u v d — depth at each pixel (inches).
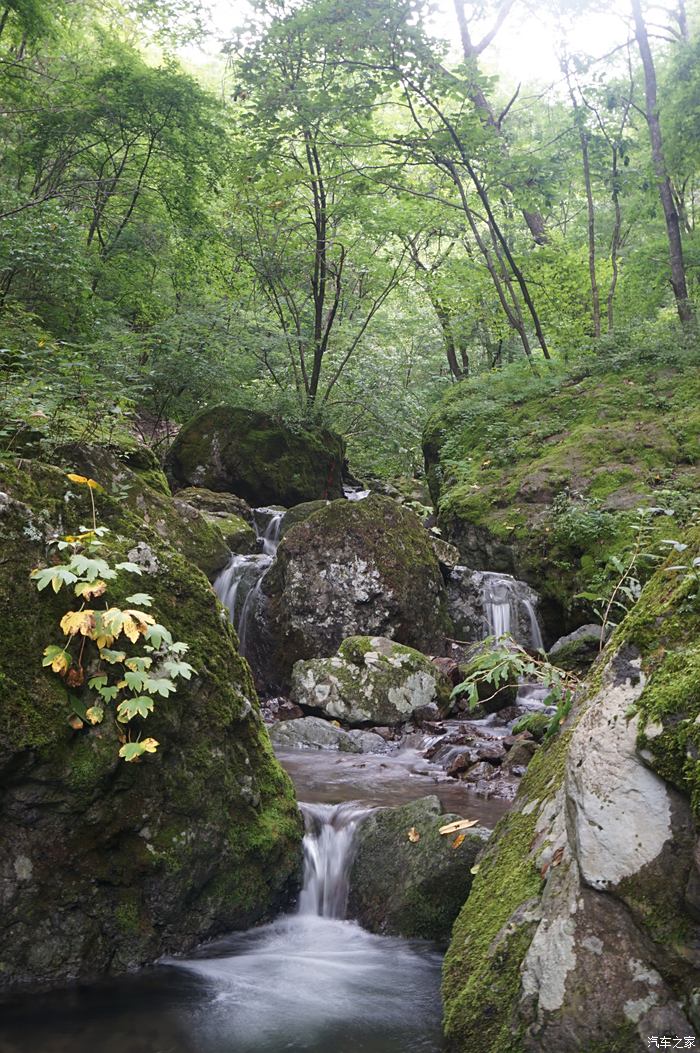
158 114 671.1
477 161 640.4
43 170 687.7
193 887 146.6
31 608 136.2
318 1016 129.0
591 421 516.4
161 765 143.9
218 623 164.6
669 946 91.6
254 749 164.1
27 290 521.7
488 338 883.4
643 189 623.8
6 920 129.0
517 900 113.3
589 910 97.7
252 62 564.7
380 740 279.4
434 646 353.7
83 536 145.4
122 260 719.1
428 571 357.4
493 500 469.7
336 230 737.6
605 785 98.5
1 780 127.6
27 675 131.5
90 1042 118.3
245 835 154.8
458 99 563.2
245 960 148.5
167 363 622.2
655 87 605.6
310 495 585.0
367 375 752.3
